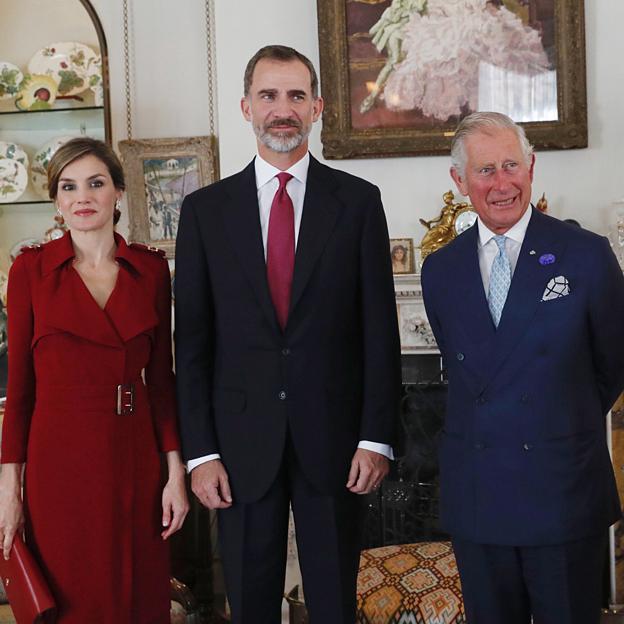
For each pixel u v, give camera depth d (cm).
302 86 238
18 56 442
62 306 238
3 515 238
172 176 427
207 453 238
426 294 244
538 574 221
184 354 243
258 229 239
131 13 439
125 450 241
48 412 238
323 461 233
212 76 436
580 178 386
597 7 384
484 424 224
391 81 390
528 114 385
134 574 242
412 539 404
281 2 397
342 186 245
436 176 392
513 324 222
